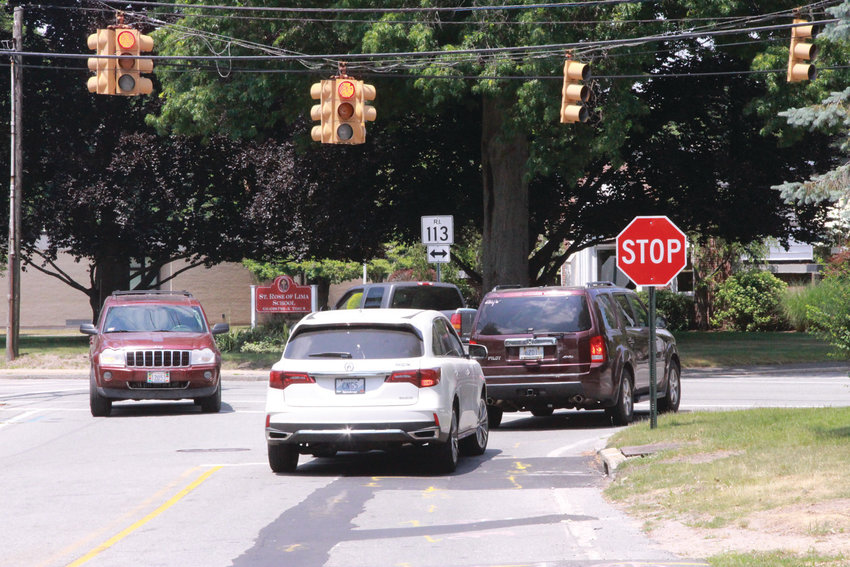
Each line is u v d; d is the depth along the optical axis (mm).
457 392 37438
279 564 23031
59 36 110188
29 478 35719
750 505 26469
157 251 114750
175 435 47531
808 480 28297
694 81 95875
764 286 129375
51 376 84312
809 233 104562
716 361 87688
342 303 69812
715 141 101500
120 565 23109
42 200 112812
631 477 32156
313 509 29703
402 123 99812
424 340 36406
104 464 38906
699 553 22812
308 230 106750
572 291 48281
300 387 35906
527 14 73562
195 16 80188
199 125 85062
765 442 35219
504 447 43500
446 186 104375
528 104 73875
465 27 75438
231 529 26969
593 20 74438
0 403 62562
